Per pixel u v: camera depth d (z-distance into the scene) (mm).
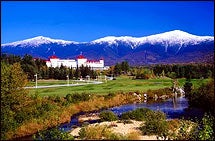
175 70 198250
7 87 49781
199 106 78625
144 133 43750
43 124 52500
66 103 73688
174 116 65688
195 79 161875
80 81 179625
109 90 116375
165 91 122188
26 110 52281
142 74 199000
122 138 39188
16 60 156000
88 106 79312
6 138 44844
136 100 103625
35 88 119875
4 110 47844
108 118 59406
